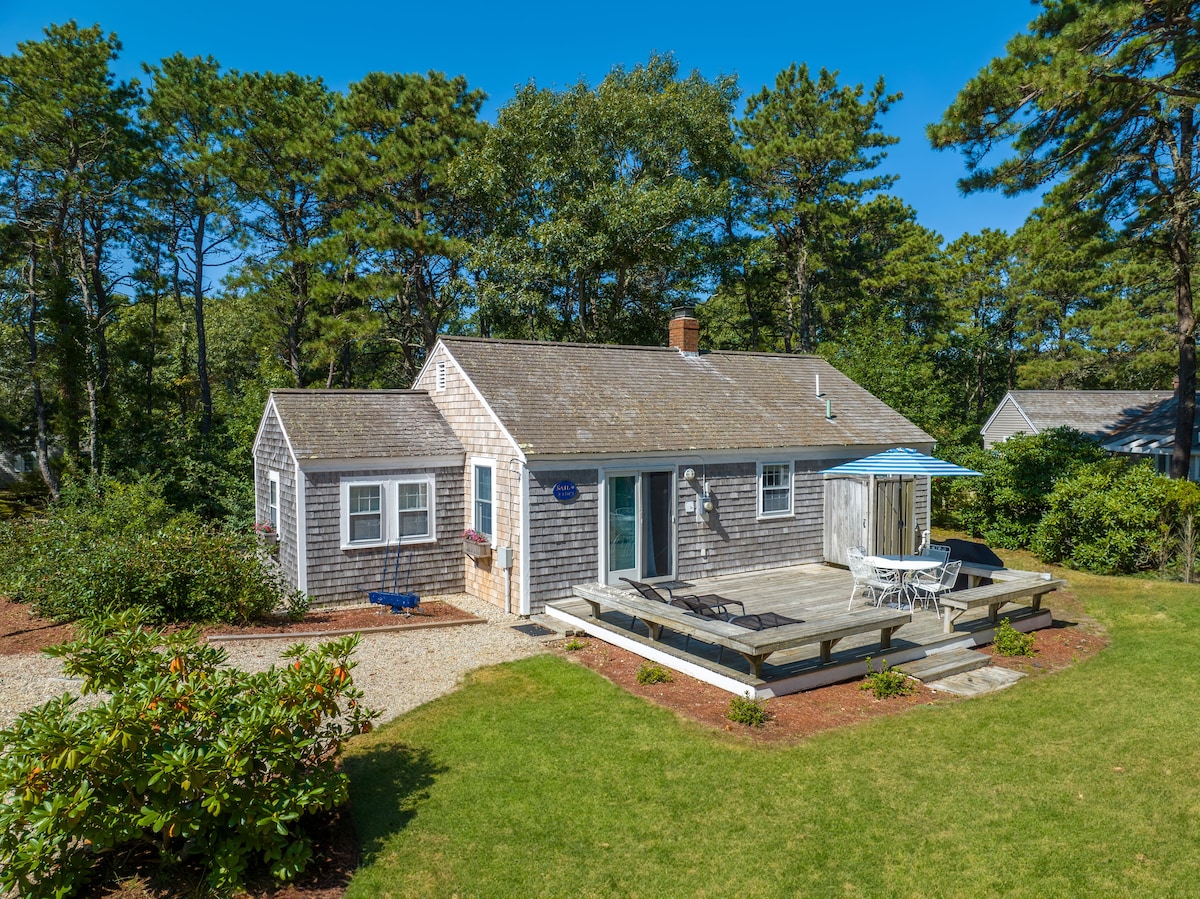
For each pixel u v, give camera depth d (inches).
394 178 1024.2
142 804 196.7
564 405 565.0
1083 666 397.7
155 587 431.5
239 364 1475.1
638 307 1259.8
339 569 537.3
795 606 484.4
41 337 1023.0
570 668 391.2
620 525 549.6
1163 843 228.5
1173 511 616.4
